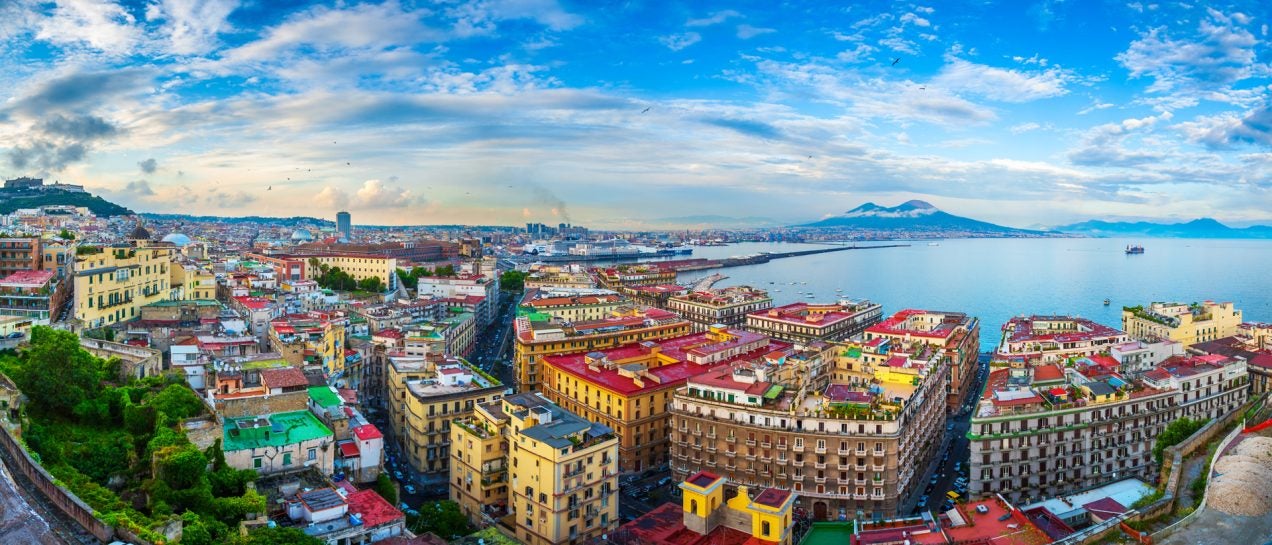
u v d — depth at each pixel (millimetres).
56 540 95250
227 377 177125
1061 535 129250
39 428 140875
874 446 186750
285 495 140500
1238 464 133875
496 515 177875
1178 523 118250
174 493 124875
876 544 129750
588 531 167000
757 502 150875
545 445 161375
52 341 162875
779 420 194375
